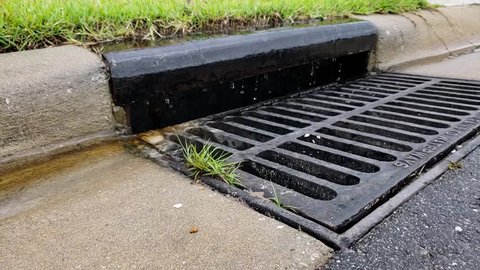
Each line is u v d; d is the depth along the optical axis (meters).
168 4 2.96
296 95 3.07
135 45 2.36
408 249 1.28
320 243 1.30
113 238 1.34
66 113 2.02
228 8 3.14
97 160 1.96
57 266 1.21
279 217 1.44
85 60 2.10
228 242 1.30
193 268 1.18
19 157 1.91
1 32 2.12
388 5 4.29
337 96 3.02
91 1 2.71
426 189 1.65
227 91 2.67
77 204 1.57
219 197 1.60
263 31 2.88
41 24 2.28
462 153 1.96
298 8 3.56
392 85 3.28
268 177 1.83
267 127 2.42
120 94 2.15
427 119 2.39
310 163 1.87
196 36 2.67
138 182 1.73
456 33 4.74
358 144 2.06
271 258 1.22
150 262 1.21
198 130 2.36
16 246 1.32
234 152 2.01
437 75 3.57
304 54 3.01
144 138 2.23
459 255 1.25
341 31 3.29
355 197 1.56
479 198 1.58
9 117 1.86
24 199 1.62
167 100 2.38
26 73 1.94
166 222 1.42
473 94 2.94
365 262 1.23
